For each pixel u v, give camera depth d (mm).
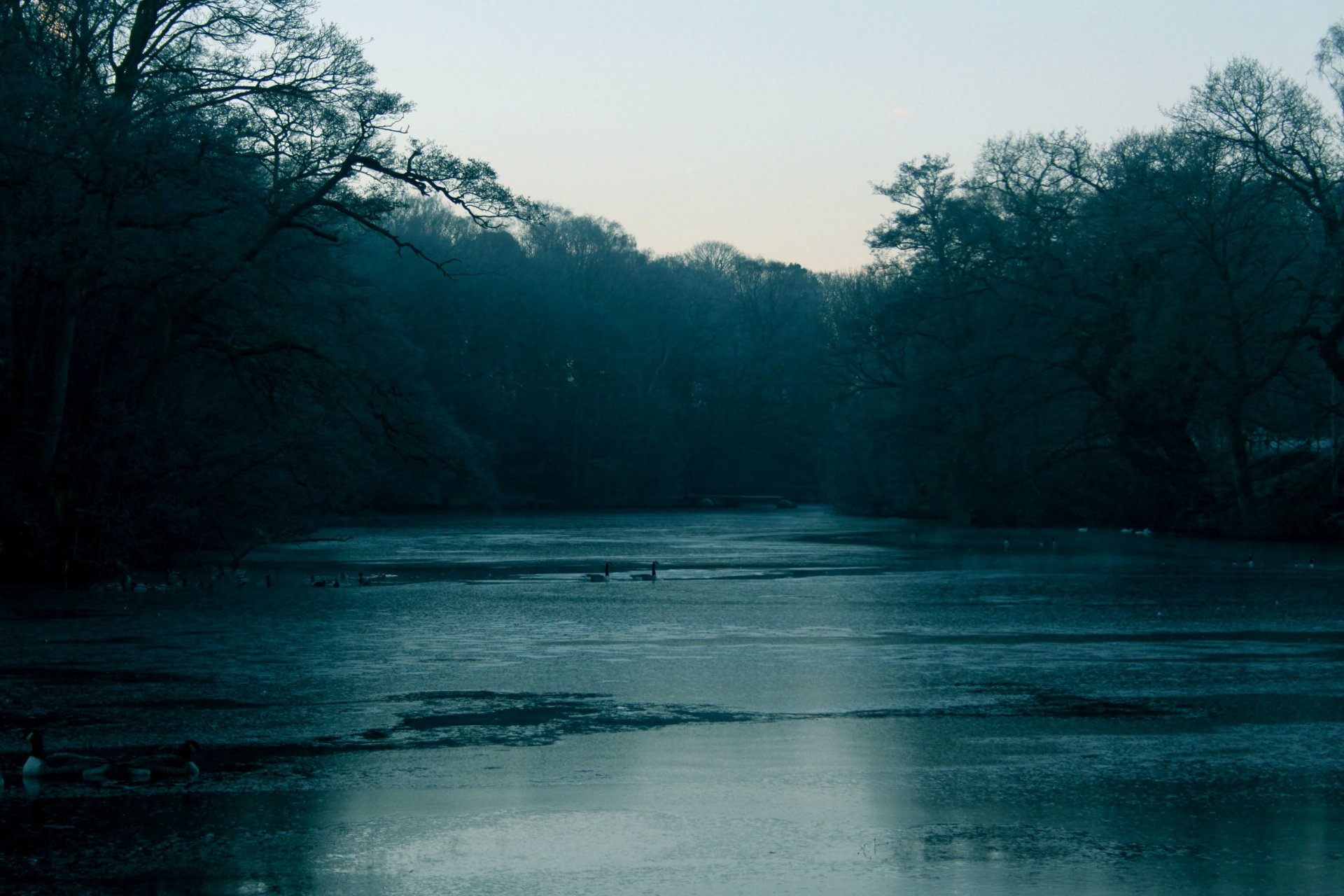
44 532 36688
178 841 11930
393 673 21234
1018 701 18734
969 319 71875
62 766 14242
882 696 19172
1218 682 20328
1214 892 10617
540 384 115188
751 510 114438
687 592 36469
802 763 14977
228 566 45562
